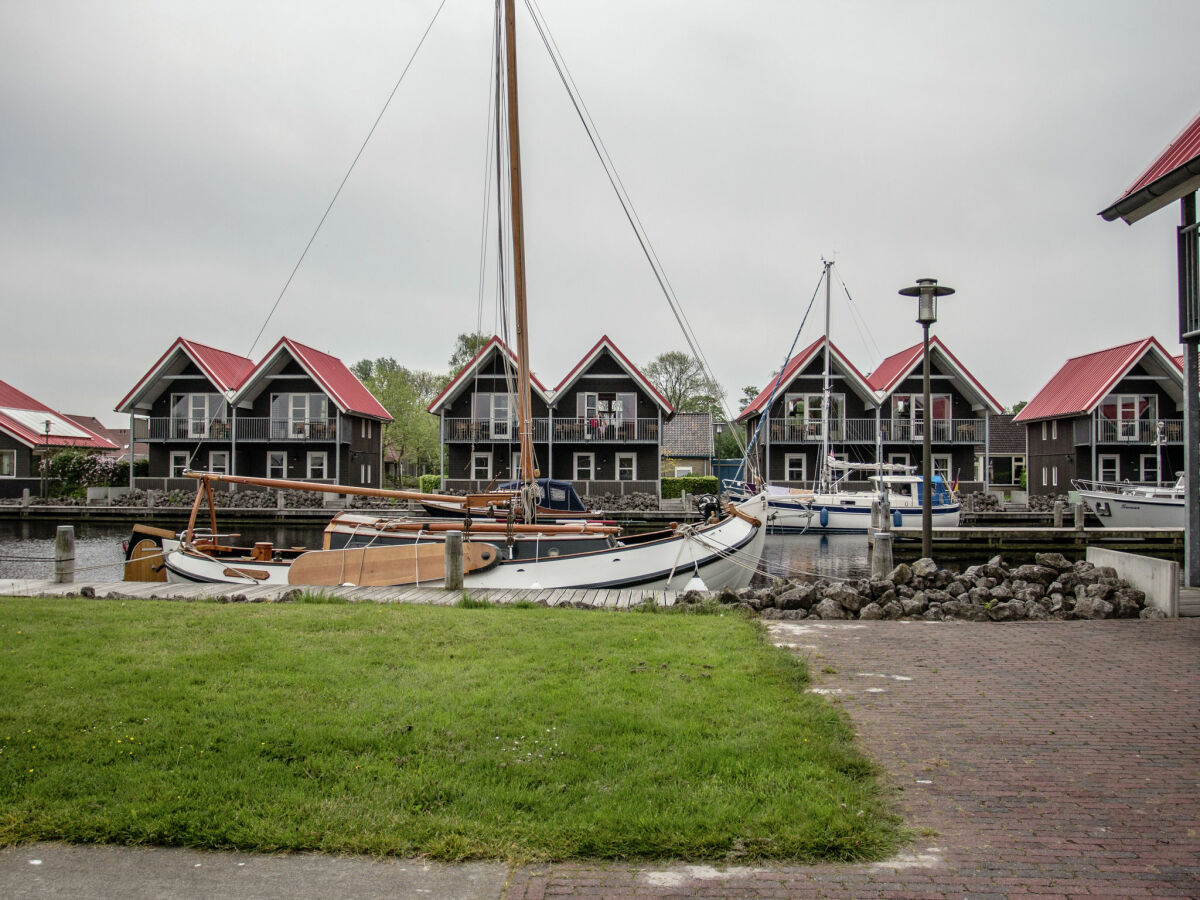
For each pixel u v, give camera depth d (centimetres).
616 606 1148
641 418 4419
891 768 535
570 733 566
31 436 4878
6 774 493
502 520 1727
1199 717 644
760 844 422
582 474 4494
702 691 669
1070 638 945
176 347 4559
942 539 3052
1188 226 1326
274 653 776
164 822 435
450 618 977
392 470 7212
